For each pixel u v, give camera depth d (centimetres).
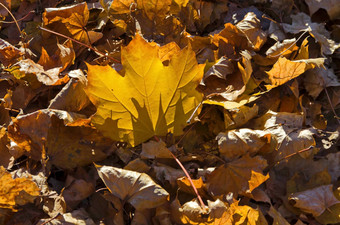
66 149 88
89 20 105
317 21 109
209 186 86
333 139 94
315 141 94
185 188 86
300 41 102
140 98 87
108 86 85
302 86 99
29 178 82
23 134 87
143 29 102
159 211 83
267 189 88
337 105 98
